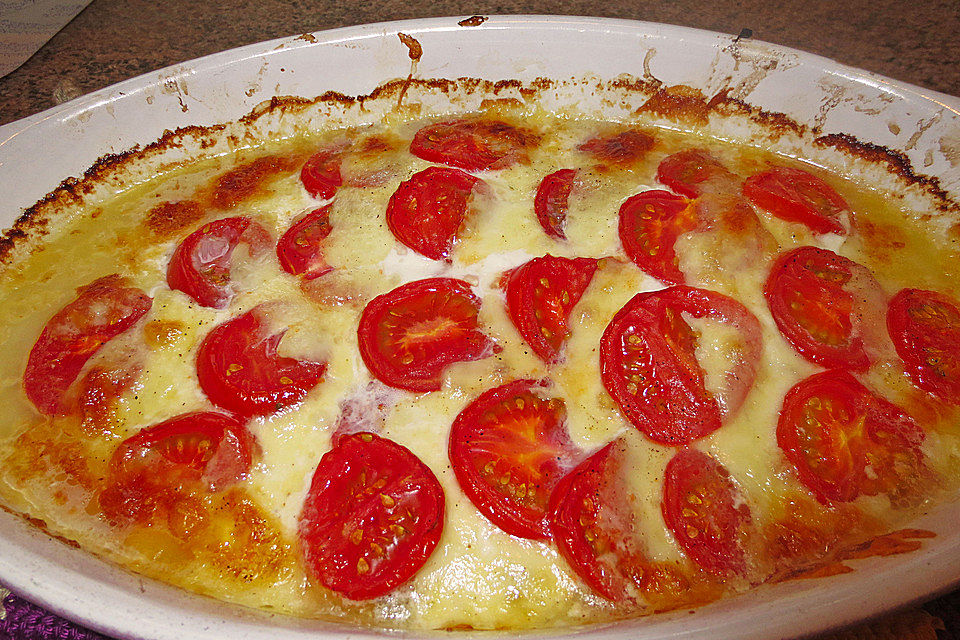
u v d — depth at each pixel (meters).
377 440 0.21
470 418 0.21
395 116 0.31
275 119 0.30
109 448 0.22
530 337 0.23
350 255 0.25
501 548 0.20
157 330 0.23
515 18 0.30
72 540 0.20
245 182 0.29
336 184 0.28
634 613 0.19
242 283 0.25
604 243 0.26
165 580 0.19
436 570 0.19
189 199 0.28
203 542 0.20
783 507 0.21
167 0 0.40
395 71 0.30
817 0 0.39
